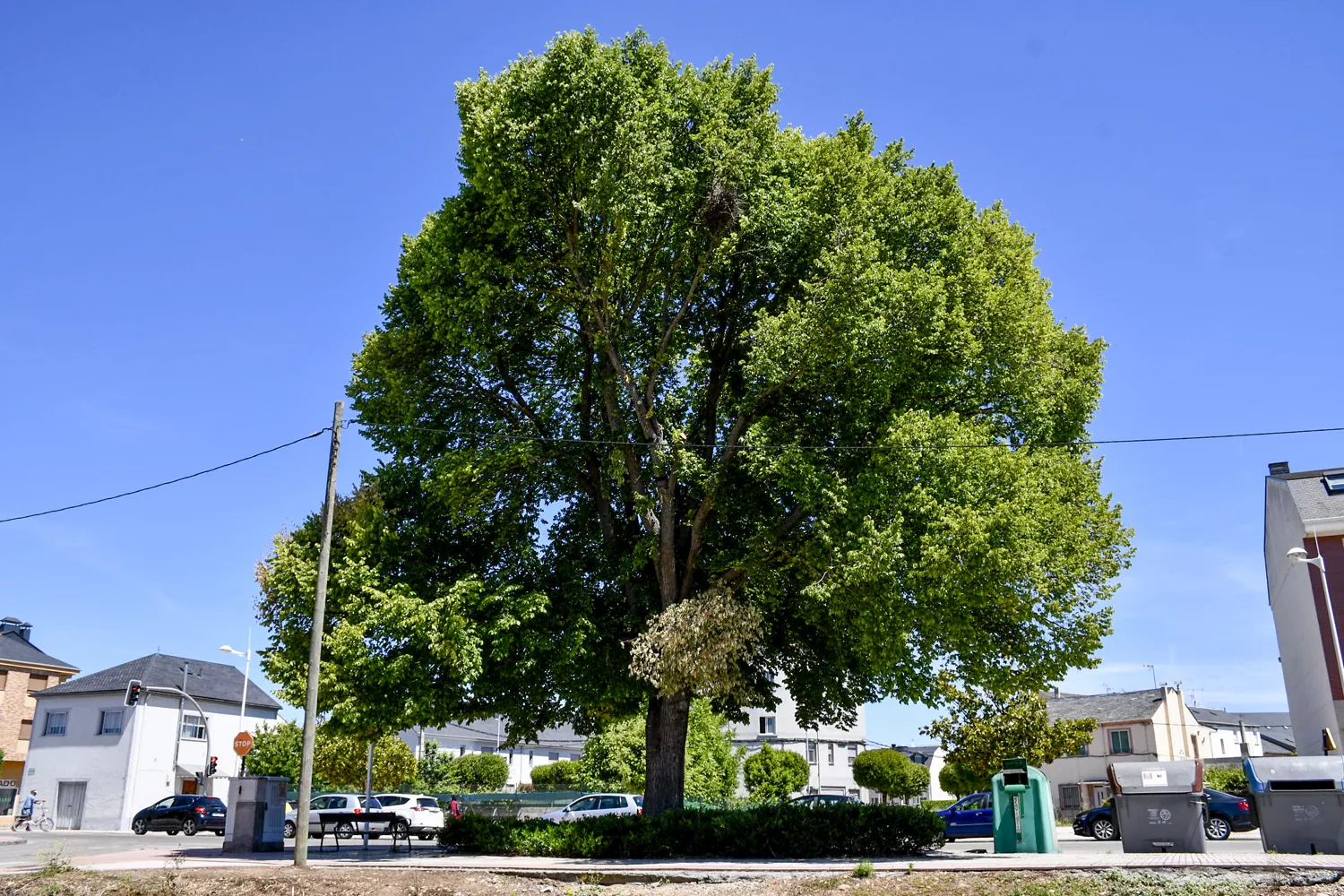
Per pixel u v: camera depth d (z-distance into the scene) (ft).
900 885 45.09
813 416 74.54
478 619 75.51
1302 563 115.85
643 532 84.53
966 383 77.25
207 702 189.47
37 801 173.47
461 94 78.95
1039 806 61.31
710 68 83.56
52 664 209.77
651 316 84.02
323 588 67.62
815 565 69.56
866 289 68.13
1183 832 52.26
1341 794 50.47
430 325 83.51
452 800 124.98
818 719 88.84
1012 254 86.99
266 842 85.10
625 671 77.92
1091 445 83.46
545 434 85.25
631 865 61.62
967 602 63.77
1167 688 199.72
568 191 76.48
